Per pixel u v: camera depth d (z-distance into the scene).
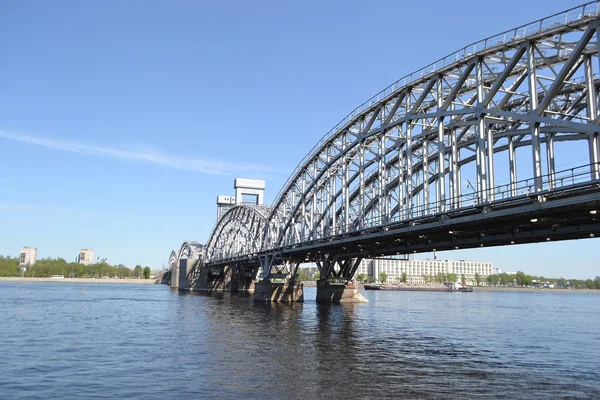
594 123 28.84
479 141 36.44
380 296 140.00
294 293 96.12
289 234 84.44
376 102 53.00
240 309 73.69
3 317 57.38
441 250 53.25
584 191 28.02
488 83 42.44
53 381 25.91
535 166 31.06
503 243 42.62
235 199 196.12
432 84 44.12
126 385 25.09
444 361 32.38
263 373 27.88
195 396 23.03
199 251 183.12
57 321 54.34
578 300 149.00
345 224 59.47
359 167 56.00
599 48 28.67
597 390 25.00
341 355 33.84
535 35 32.94
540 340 44.16
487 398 23.17
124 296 110.25
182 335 43.53
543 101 31.25
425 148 44.25
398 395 23.41
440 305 97.81
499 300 131.62
